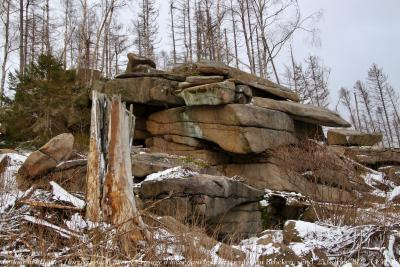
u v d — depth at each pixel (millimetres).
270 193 10016
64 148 7234
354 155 13891
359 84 43531
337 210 8375
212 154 11359
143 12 29578
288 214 9734
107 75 25094
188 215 7527
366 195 10602
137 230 5086
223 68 12602
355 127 40094
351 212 8227
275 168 10750
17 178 6875
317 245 6352
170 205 7625
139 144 12891
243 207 9016
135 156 9664
